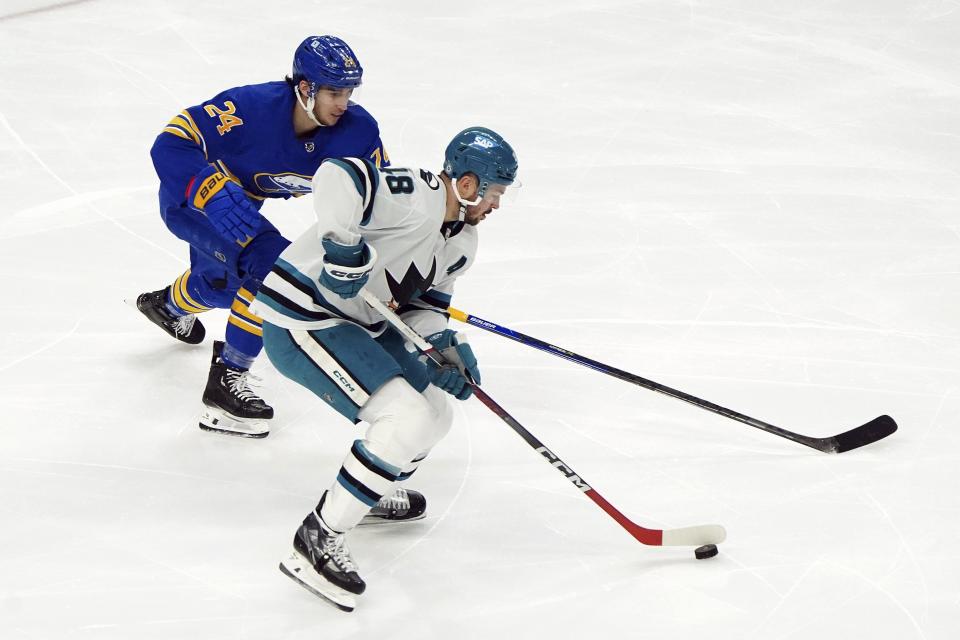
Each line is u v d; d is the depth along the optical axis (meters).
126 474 13.48
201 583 11.54
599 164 23.72
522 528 12.73
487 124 25.28
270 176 14.66
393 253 11.38
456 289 18.83
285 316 11.53
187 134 14.03
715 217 21.58
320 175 10.73
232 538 12.35
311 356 11.57
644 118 25.89
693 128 25.47
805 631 10.90
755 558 12.11
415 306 12.62
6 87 26.03
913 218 21.61
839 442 14.13
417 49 29.25
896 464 13.98
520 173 23.22
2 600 11.14
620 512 12.32
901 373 16.25
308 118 14.22
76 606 11.09
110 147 23.48
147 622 10.90
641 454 14.30
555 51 29.38
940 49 29.64
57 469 13.48
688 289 18.89
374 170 10.90
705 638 10.80
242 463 13.91
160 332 17.19
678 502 13.23
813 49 29.61
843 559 12.08
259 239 13.61
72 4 31.19
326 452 14.27
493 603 11.37
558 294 18.69
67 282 18.39
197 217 14.36
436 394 12.16
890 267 19.67
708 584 11.64
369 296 11.44
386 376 11.26
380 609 11.25
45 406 14.86
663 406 15.45
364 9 31.72
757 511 13.02
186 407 15.12
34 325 17.02
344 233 10.77
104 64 27.52
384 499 12.59
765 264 19.78
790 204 22.12
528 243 20.52
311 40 13.75
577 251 20.22
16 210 20.78
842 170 23.66
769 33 30.58
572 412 15.30
